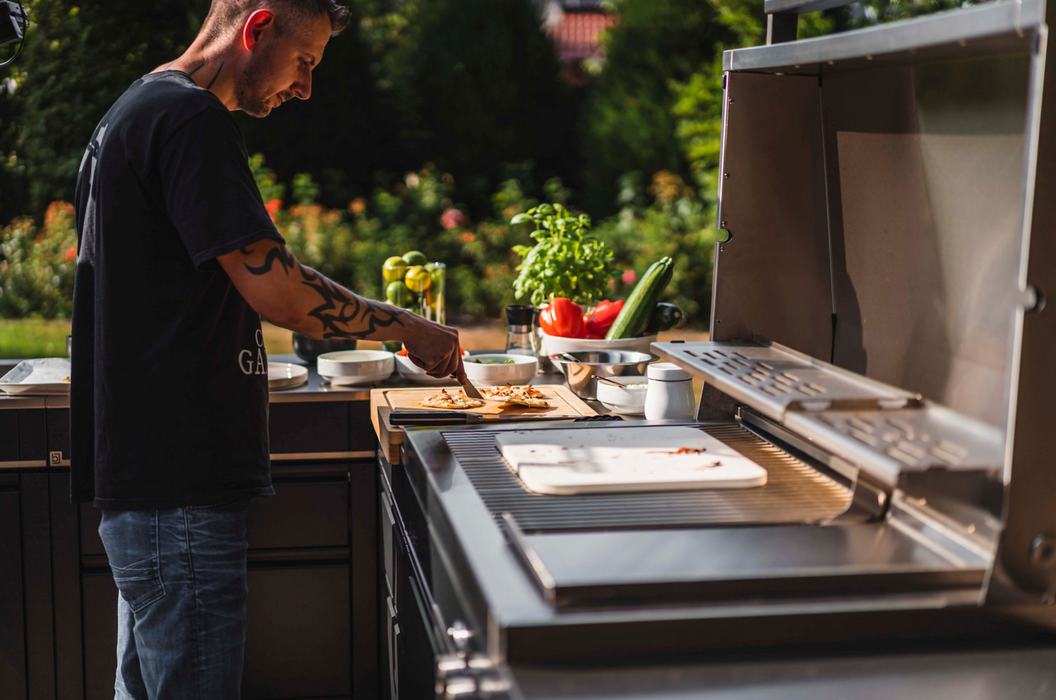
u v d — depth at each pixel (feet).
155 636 5.59
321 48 5.85
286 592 7.73
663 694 3.00
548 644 3.10
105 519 5.50
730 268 5.48
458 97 34.22
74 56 26.99
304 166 31.89
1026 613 3.42
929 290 4.51
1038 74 3.07
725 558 3.50
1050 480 3.36
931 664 3.25
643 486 4.41
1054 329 3.30
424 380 7.73
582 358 7.59
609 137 32.96
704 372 4.66
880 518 4.01
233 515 5.59
